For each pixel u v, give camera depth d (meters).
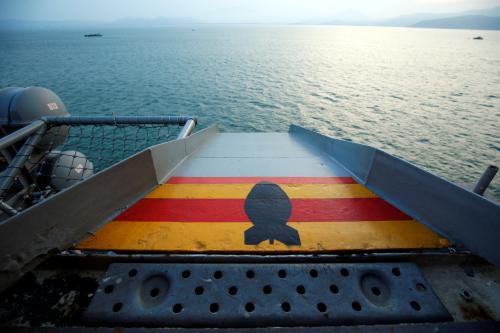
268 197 2.74
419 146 14.05
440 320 1.35
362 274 1.60
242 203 2.60
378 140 14.77
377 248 1.91
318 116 19.05
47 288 1.51
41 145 4.59
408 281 1.55
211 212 2.42
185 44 96.88
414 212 2.31
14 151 4.29
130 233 2.07
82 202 1.96
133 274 1.59
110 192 2.26
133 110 20.34
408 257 1.70
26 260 1.56
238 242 1.98
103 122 4.70
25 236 1.55
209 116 19.17
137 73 36.62
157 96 24.41
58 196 1.76
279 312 1.38
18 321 1.33
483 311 1.41
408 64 48.91
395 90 27.30
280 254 1.87
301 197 2.74
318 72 38.28
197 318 1.35
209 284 1.52
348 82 31.33
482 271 1.64
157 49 75.44
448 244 1.91
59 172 4.82
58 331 1.25
